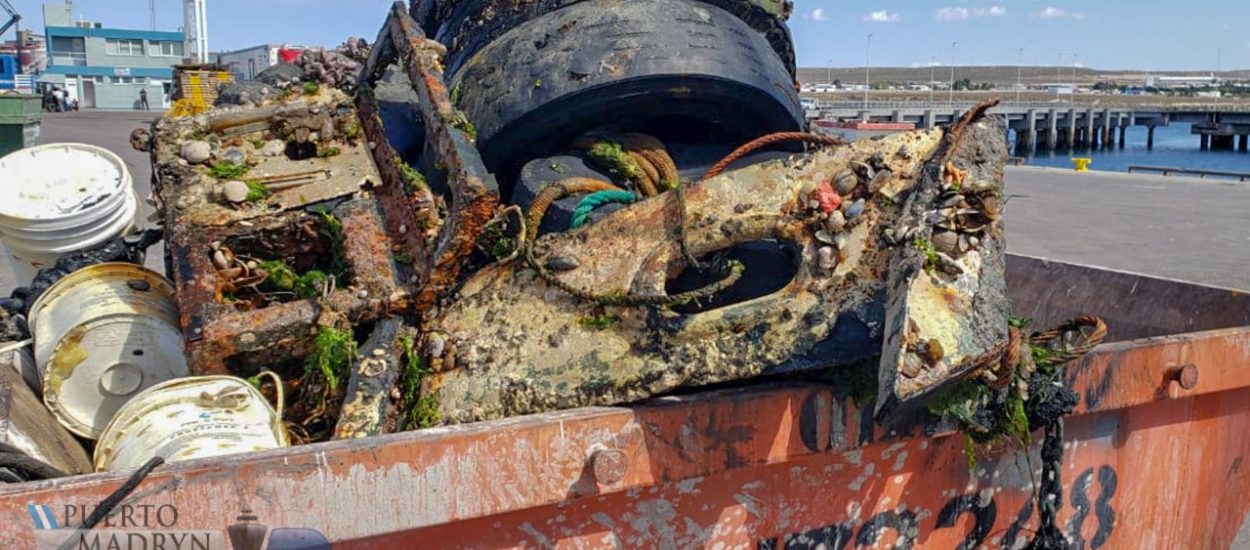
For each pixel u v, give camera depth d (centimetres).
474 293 227
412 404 214
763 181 218
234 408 200
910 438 214
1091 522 249
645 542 199
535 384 206
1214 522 272
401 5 305
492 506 179
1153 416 251
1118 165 3769
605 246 220
